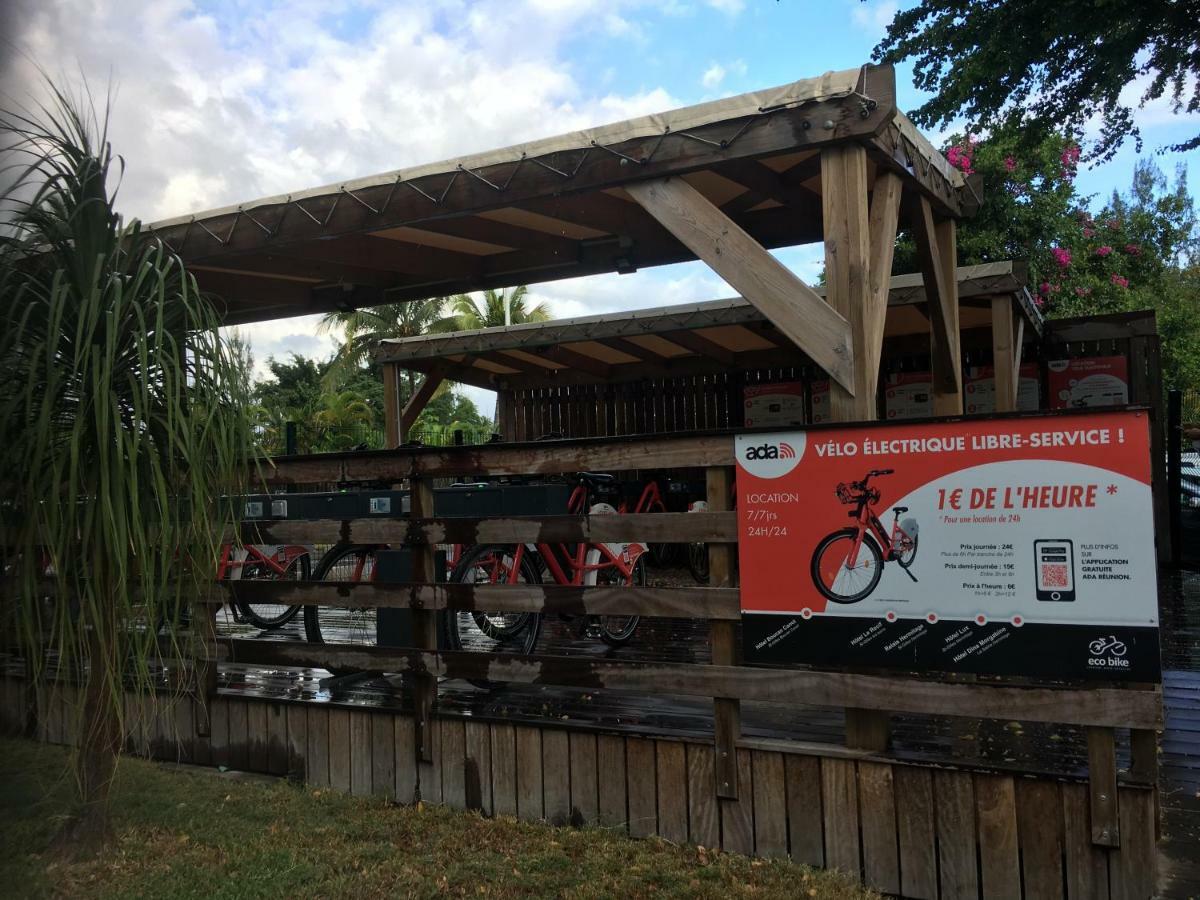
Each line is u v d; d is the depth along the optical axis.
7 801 3.62
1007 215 13.25
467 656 3.52
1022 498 2.67
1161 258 21.19
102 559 2.91
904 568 2.82
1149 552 2.52
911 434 2.81
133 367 3.01
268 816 3.46
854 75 3.17
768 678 3.01
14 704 4.46
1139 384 8.61
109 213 3.02
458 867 2.97
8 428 2.83
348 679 4.65
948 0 9.47
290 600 3.87
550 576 5.54
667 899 2.71
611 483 5.95
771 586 3.01
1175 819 2.96
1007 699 2.67
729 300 8.05
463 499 4.91
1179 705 4.16
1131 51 8.43
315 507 5.29
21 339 2.87
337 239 4.93
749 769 3.05
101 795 3.19
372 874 2.93
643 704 4.05
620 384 10.95
